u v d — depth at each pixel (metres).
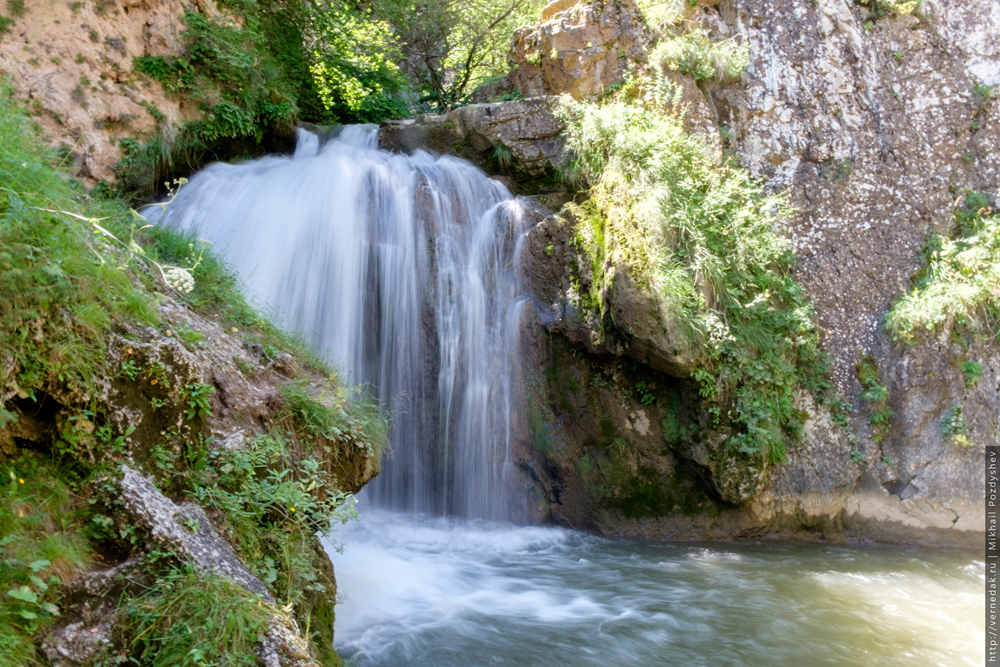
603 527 7.94
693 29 9.79
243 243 7.86
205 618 2.77
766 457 7.63
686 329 7.45
